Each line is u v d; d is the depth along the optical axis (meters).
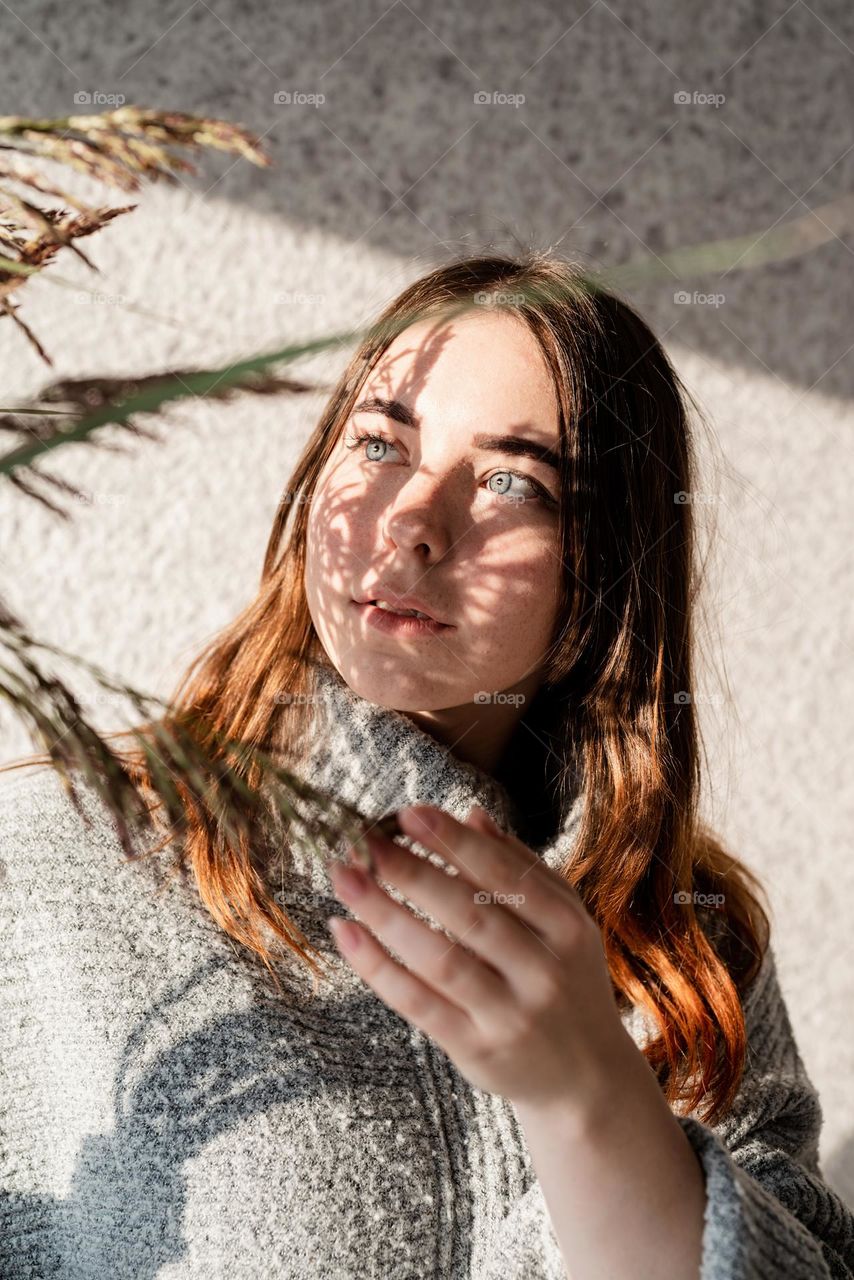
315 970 0.50
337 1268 0.47
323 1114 0.48
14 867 0.51
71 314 0.83
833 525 0.98
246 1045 0.49
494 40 0.87
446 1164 0.50
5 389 0.82
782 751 0.99
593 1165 0.34
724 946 0.64
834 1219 0.51
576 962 0.31
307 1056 0.49
